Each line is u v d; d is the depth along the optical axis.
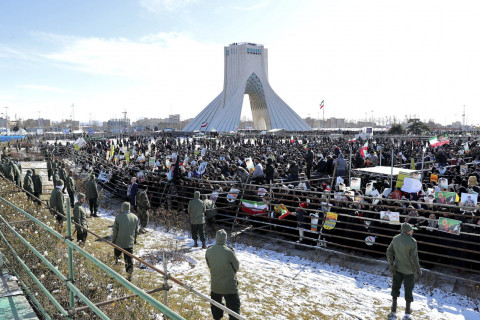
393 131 76.62
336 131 90.12
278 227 11.21
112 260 7.31
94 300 5.20
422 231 8.73
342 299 6.87
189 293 6.78
